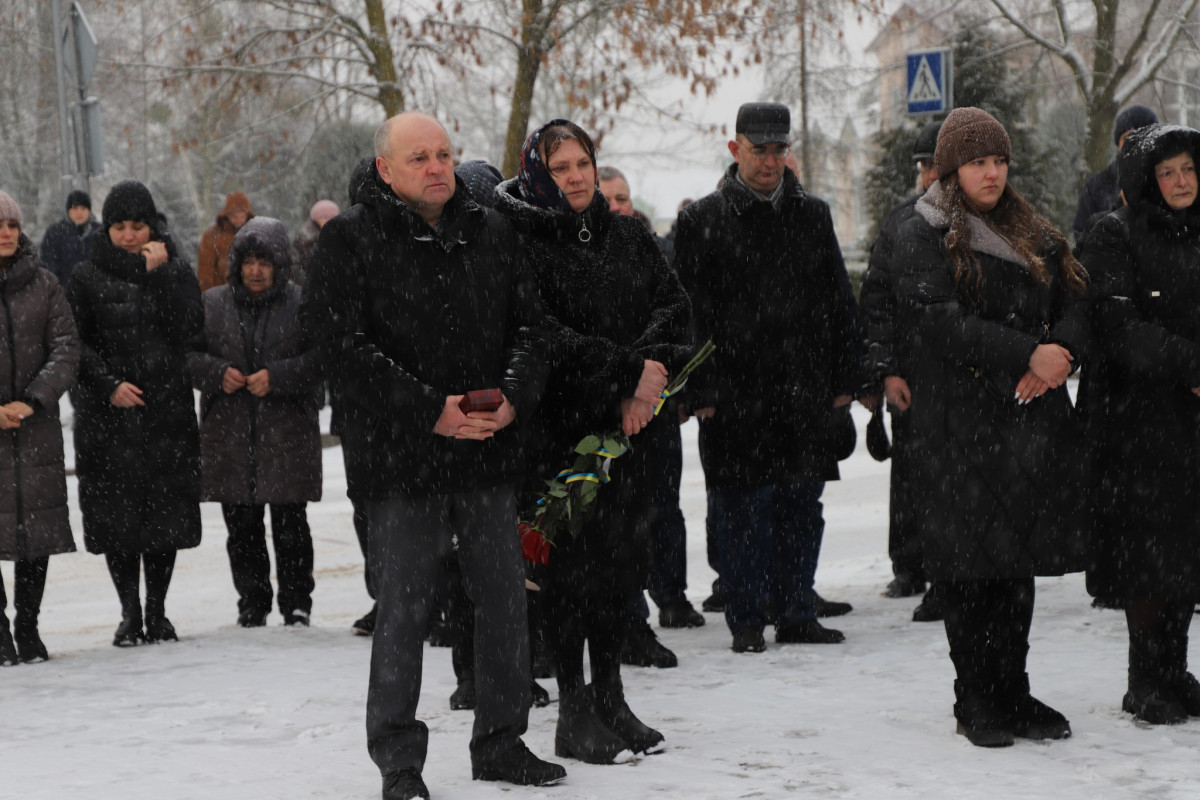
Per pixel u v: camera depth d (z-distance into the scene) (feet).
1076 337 14.74
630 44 51.96
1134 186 15.76
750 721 16.48
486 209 14.23
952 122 15.38
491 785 13.99
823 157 97.09
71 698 19.39
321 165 86.07
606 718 15.11
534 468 15.25
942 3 82.79
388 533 13.69
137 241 24.44
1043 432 14.80
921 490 15.23
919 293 15.12
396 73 55.88
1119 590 15.85
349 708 18.07
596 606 15.03
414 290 13.64
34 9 93.25
